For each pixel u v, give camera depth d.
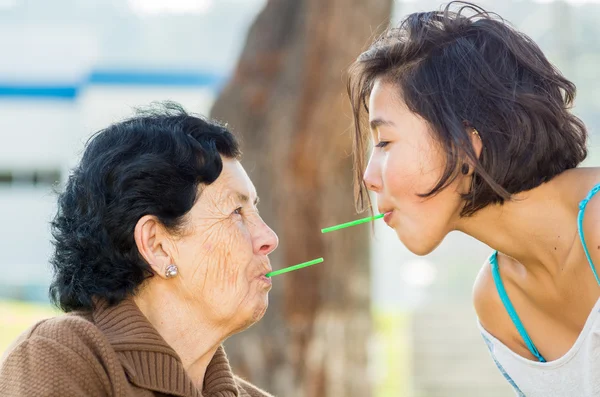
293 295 6.36
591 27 12.00
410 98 2.80
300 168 6.41
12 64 12.98
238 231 2.79
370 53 2.96
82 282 2.73
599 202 2.72
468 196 2.79
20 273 14.10
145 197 2.69
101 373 2.54
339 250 6.49
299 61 6.46
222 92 6.59
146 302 2.75
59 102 12.81
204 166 2.75
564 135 2.88
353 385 6.49
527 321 3.09
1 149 12.91
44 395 2.44
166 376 2.61
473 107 2.79
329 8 6.45
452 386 11.61
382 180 2.85
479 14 3.01
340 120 6.46
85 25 13.91
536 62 2.91
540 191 2.85
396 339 13.77
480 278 3.25
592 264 2.73
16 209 13.66
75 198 2.75
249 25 6.67
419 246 2.84
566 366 2.90
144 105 3.00
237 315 2.77
